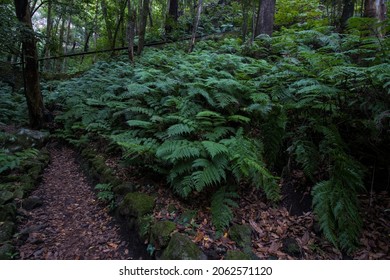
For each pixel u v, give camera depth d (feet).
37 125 25.71
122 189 14.40
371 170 12.53
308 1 36.27
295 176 13.55
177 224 11.33
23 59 23.62
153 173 14.96
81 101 25.52
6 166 16.83
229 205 12.46
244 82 17.28
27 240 12.37
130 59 31.09
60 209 15.19
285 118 13.75
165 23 44.01
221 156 12.20
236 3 44.14
